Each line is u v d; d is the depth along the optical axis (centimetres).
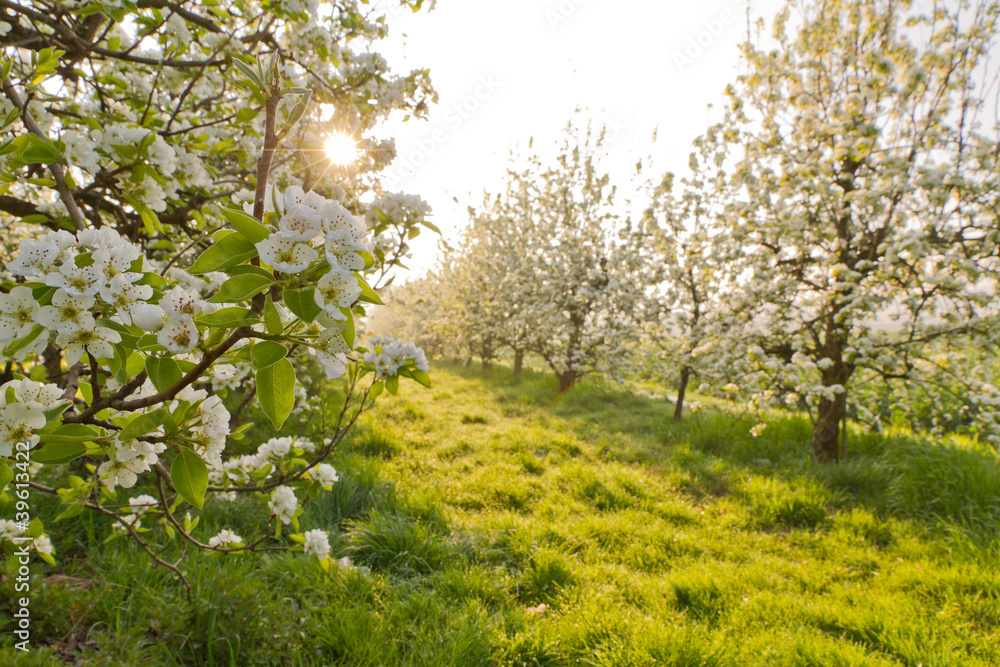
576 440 731
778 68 654
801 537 449
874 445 635
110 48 237
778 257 692
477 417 844
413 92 336
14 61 202
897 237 571
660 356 904
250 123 285
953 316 584
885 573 379
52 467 264
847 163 629
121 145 172
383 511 427
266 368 91
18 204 207
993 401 544
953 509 455
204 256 82
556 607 322
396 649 252
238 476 239
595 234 1095
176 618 225
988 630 303
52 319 91
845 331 629
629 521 456
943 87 580
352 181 329
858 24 613
